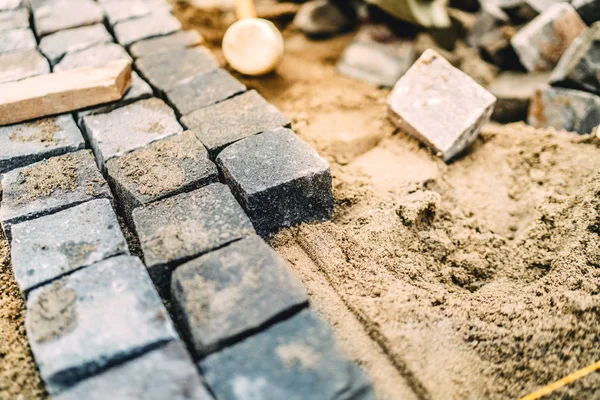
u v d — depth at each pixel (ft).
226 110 3.02
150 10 3.74
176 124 2.96
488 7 3.92
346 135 3.30
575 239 2.71
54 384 2.21
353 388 2.16
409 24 3.92
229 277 2.37
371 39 3.91
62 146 2.86
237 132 2.89
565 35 3.53
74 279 2.39
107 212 2.59
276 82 3.66
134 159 2.78
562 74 3.27
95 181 2.71
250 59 3.46
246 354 2.22
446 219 2.96
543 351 2.41
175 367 2.21
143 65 3.33
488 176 3.12
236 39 3.42
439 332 2.45
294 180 2.64
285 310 2.30
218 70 3.27
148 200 2.63
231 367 2.20
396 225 2.79
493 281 2.72
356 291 2.55
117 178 2.71
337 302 2.53
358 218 2.81
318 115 3.47
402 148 3.17
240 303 2.31
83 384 2.19
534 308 2.52
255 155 2.74
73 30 3.52
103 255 2.46
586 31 3.28
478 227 2.94
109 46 3.39
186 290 2.35
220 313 2.29
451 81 3.12
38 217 2.62
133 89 3.13
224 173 2.75
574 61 3.23
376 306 2.48
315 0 4.41
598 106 3.17
